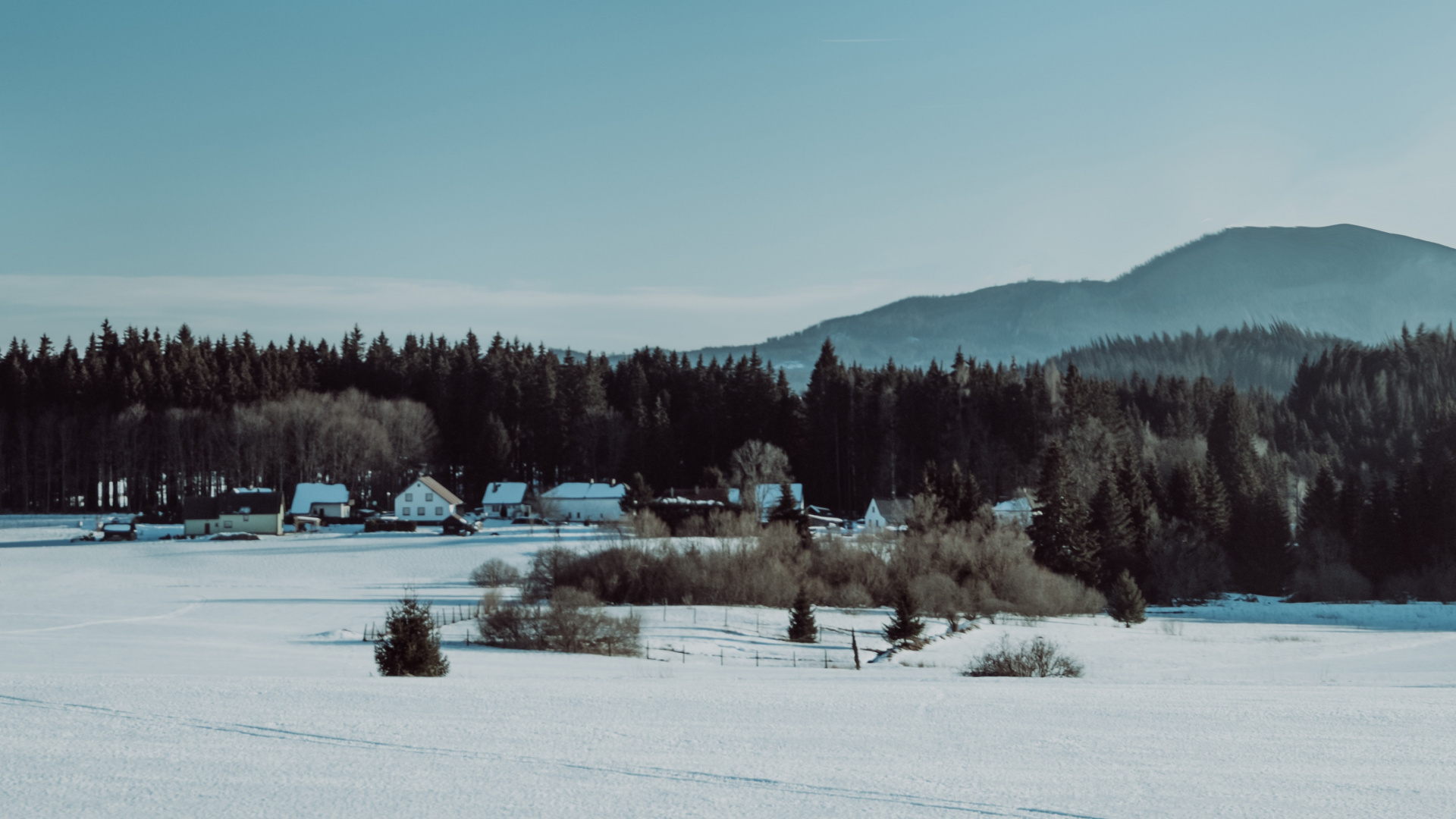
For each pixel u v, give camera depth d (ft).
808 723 54.44
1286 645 180.96
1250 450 380.58
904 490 449.48
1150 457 376.68
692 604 214.07
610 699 62.08
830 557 242.37
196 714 53.26
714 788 39.34
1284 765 44.39
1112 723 55.06
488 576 249.96
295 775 40.60
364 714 54.24
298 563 295.69
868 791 39.17
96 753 44.01
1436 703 63.82
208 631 159.53
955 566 243.40
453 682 70.90
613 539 241.76
